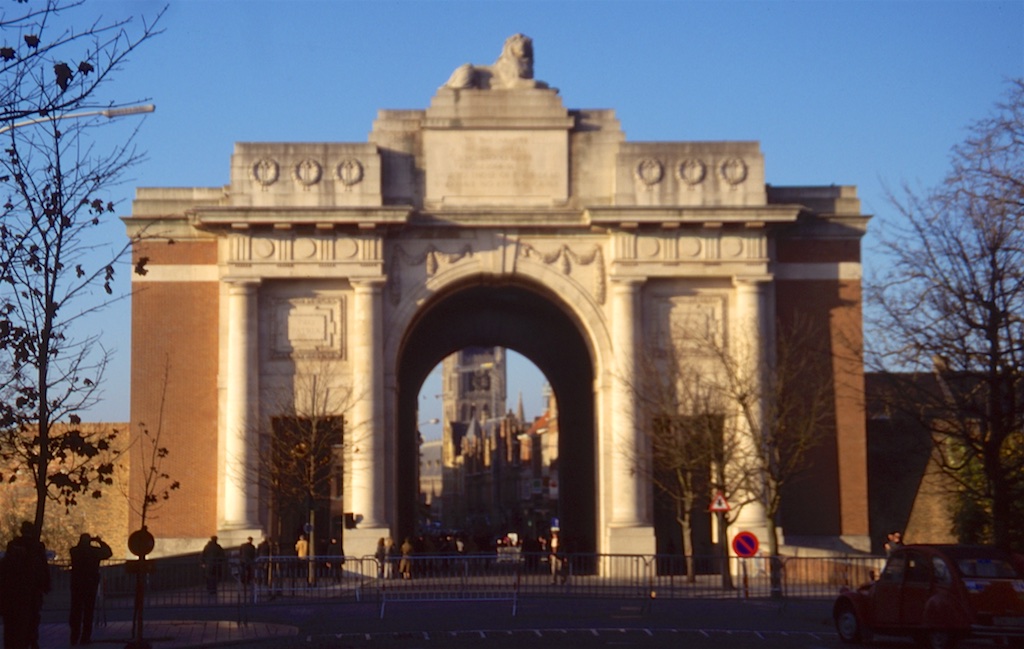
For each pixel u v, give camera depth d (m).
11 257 28.30
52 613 49.47
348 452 66.94
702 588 52.25
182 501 67.81
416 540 79.31
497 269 69.00
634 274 68.31
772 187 70.88
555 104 69.62
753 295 68.50
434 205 68.94
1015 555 32.69
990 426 40.97
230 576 59.09
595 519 80.69
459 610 46.88
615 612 45.84
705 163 68.75
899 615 33.69
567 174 69.31
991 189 39.38
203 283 69.12
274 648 34.41
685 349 68.56
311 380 67.69
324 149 68.19
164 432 68.19
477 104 69.44
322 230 67.88
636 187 68.50
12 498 73.56
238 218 67.06
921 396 43.75
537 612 45.88
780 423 62.41
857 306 70.00
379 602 48.12
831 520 69.06
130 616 47.34
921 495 73.50
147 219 68.94
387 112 69.44
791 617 43.72
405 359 84.75
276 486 65.56
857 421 69.50
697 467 65.38
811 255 70.38
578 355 83.00
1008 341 38.91
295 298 68.56
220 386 68.19
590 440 83.31
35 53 22.58
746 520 67.81
